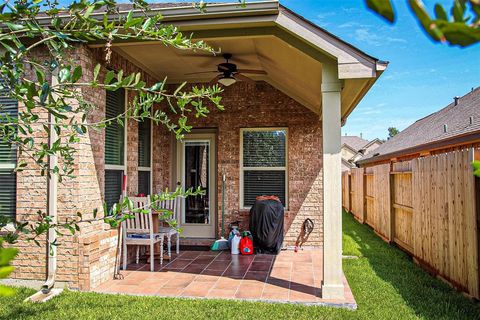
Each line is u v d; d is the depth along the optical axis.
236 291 4.74
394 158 13.39
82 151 4.79
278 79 7.02
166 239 7.66
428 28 0.38
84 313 3.94
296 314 3.96
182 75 7.45
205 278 5.34
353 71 4.18
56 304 4.21
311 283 5.07
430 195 5.75
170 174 7.98
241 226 7.64
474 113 9.90
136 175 6.45
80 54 4.71
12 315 3.87
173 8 4.39
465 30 0.37
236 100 7.71
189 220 8.08
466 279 4.55
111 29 2.41
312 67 4.93
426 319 3.88
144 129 7.11
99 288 4.84
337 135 4.46
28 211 4.84
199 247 7.55
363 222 11.42
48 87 1.97
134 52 5.85
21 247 4.82
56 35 2.18
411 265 6.28
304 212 7.47
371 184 10.50
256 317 3.88
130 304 4.24
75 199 4.70
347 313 4.02
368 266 6.18
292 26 4.30
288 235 7.47
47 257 4.75
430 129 13.25
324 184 4.48
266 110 7.62
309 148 7.50
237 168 7.70
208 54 6.00
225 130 7.75
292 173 7.53
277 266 6.02
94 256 4.87
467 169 4.51
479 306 4.24
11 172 4.96
